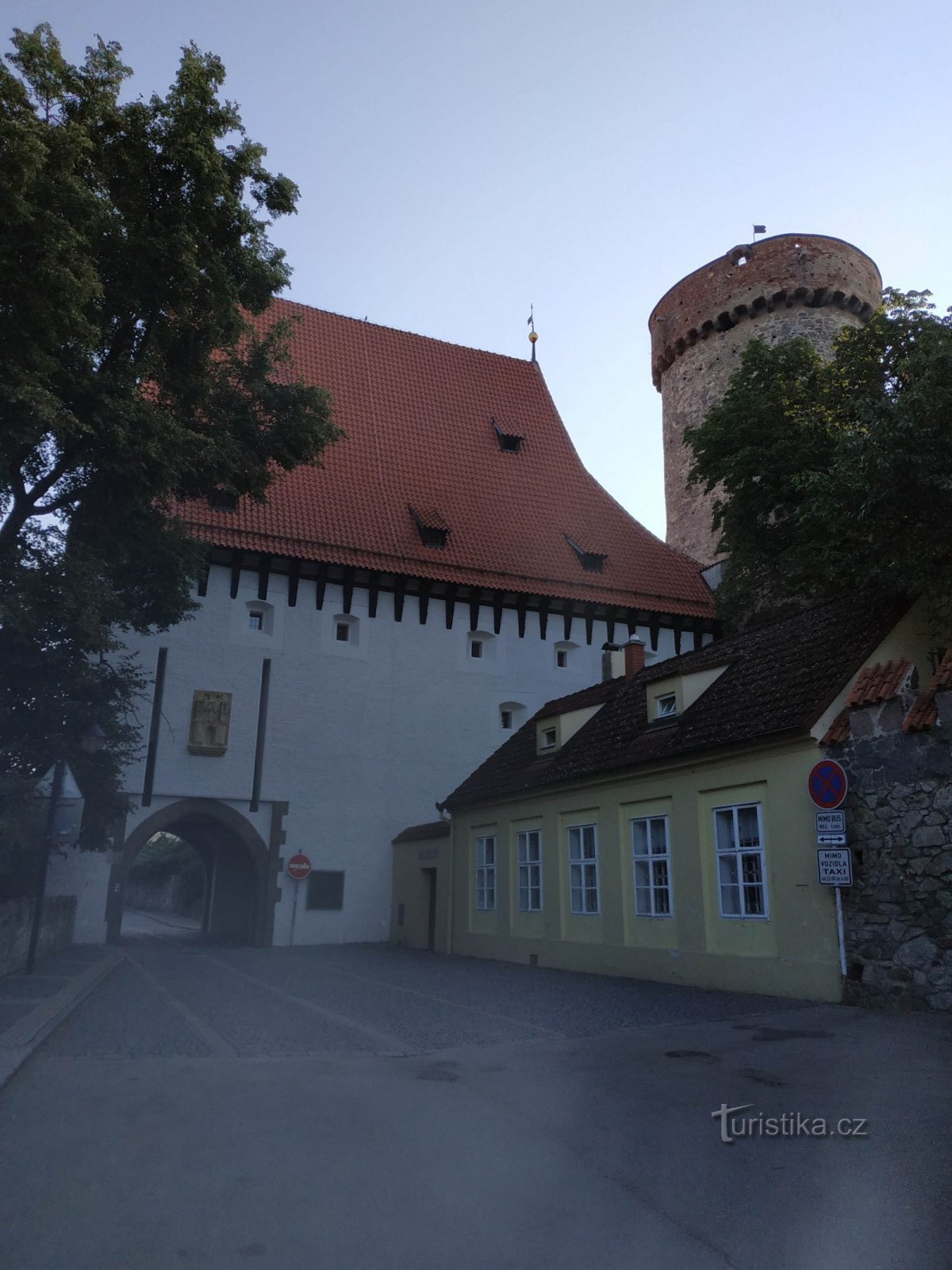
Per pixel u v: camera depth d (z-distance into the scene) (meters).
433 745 29.33
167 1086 7.12
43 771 14.66
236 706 27.23
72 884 24.84
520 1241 4.21
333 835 27.62
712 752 14.13
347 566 28.73
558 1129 5.95
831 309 37.38
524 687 30.95
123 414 12.92
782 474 18.75
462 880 23.30
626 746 17.36
